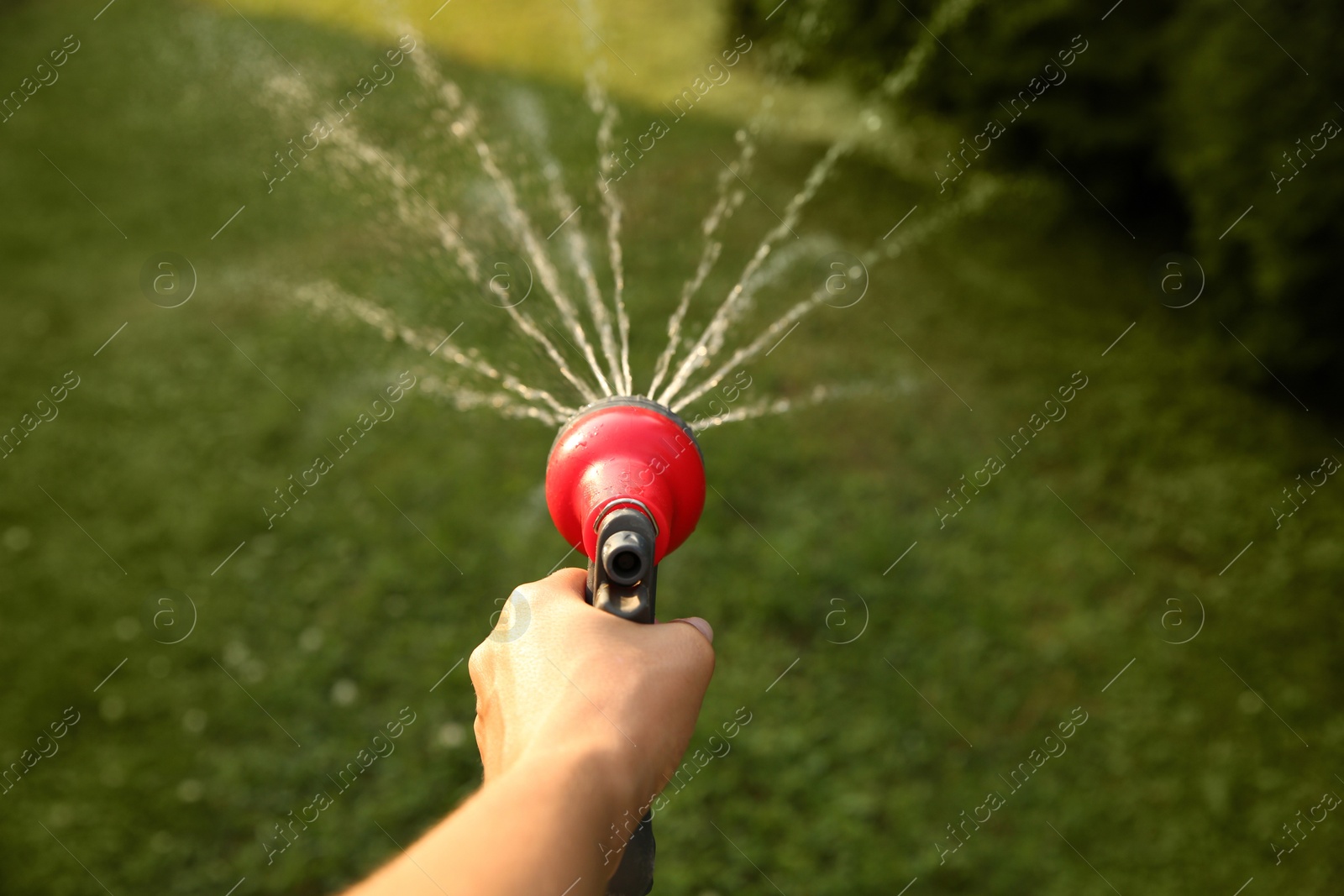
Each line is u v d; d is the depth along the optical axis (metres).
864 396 5.29
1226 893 3.32
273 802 3.54
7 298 5.99
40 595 4.31
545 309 3.84
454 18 8.64
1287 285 4.98
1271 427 5.19
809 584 4.27
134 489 4.85
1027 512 4.73
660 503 1.04
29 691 3.90
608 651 0.74
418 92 6.16
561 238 4.86
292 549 4.52
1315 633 4.18
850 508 4.67
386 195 5.05
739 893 3.24
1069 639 4.14
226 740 3.76
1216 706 3.90
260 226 6.36
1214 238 5.34
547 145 6.15
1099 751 3.73
